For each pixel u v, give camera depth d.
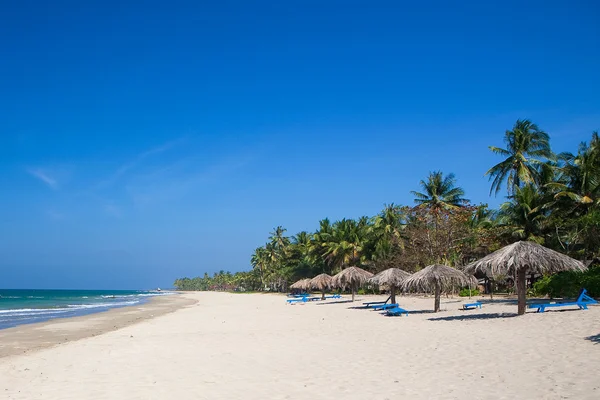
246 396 8.59
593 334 12.74
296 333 18.42
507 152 40.59
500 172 40.66
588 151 32.28
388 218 54.16
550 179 38.16
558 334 13.38
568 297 27.31
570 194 30.53
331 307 35.50
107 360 13.24
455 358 11.20
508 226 35.66
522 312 19.11
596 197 30.86
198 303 61.56
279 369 11.06
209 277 197.00
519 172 38.75
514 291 41.66
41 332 25.03
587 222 28.06
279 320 25.62
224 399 8.41
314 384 9.33
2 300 90.12
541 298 30.41
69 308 55.25
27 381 10.70
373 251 57.34
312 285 46.44
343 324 21.16
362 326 19.73
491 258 18.88
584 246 30.67
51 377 11.05
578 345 11.47
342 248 60.12
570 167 32.47
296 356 12.84
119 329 25.05
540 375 8.88
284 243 101.69
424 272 23.27
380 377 9.66
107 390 9.43
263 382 9.70
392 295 28.28
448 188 47.97
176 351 14.59
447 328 17.06
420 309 27.30
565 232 32.88
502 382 8.60
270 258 103.69
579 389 7.70
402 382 9.10
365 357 12.14
